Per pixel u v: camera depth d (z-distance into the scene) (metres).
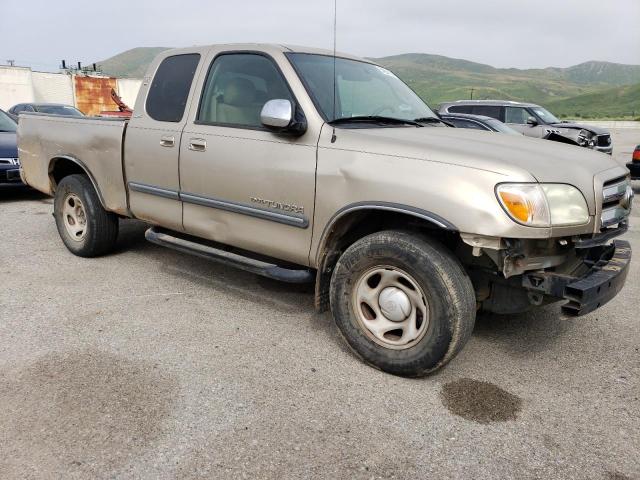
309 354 3.49
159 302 4.29
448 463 2.48
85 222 5.21
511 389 3.14
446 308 2.96
